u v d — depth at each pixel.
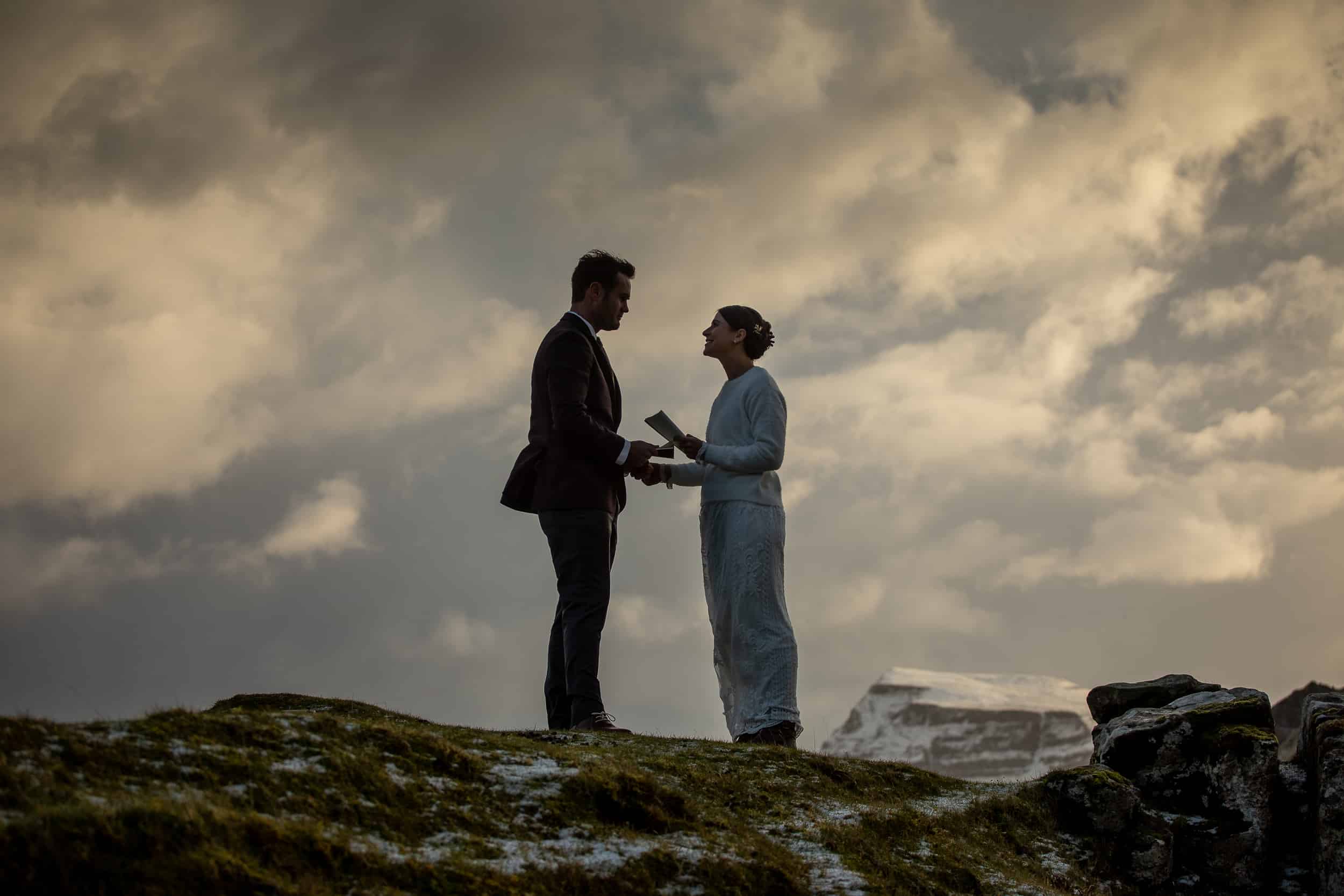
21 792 5.36
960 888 7.73
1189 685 11.56
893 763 10.08
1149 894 9.31
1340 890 9.19
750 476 10.80
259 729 6.73
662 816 7.23
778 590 10.70
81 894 4.91
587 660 9.88
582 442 9.99
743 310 11.34
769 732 10.21
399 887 5.66
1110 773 9.77
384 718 9.17
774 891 6.74
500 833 6.53
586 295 10.66
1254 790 9.92
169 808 5.43
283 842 5.60
